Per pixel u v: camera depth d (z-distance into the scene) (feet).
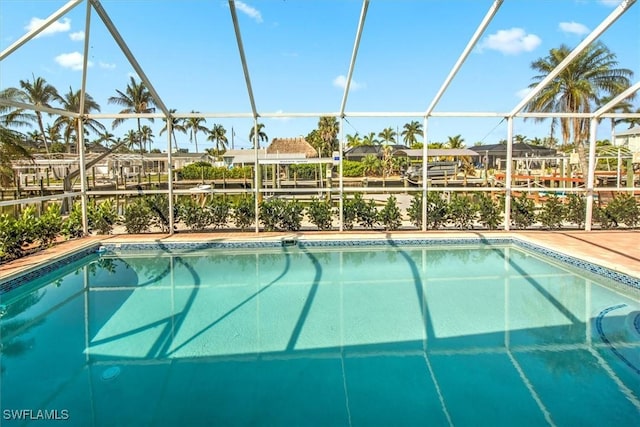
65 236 25.75
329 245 25.72
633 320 14.34
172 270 21.42
